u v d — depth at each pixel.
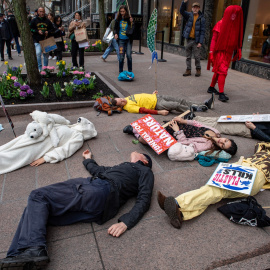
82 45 8.72
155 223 2.68
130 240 2.47
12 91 6.25
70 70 8.27
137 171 2.94
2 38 10.41
